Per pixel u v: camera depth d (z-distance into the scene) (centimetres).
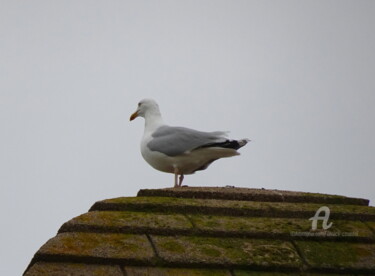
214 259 1088
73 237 1098
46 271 1030
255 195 1284
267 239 1154
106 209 1200
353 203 1309
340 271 1101
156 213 1194
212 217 1198
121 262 1062
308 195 1307
